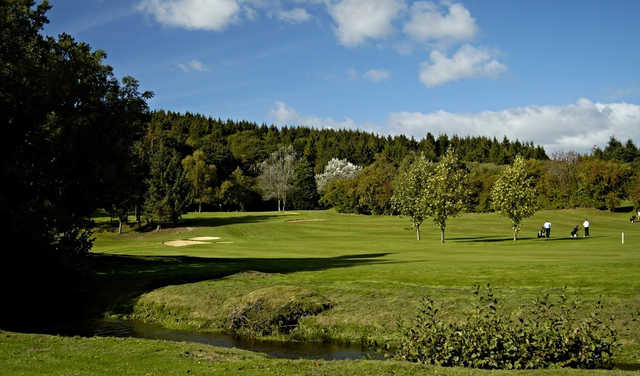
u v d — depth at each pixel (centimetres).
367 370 1025
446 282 1947
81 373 983
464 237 5475
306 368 1046
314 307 1755
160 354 1154
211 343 1581
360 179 10175
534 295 1652
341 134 16138
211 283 2158
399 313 1647
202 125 15638
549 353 1122
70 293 2181
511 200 4503
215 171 10712
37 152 2123
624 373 967
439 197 4647
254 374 994
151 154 7375
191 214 8831
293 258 3319
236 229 6531
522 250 3431
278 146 13388
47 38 2461
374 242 4931
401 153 13650
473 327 1191
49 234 2170
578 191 8962
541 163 9912
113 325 1842
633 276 1806
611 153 12950
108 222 7612
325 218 8169
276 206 11944
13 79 2027
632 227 6794
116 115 2622
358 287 1945
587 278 1827
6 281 2064
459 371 1009
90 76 2484
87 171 2350
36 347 1216
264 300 1806
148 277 2369
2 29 2080
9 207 1927
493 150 14012
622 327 1387
